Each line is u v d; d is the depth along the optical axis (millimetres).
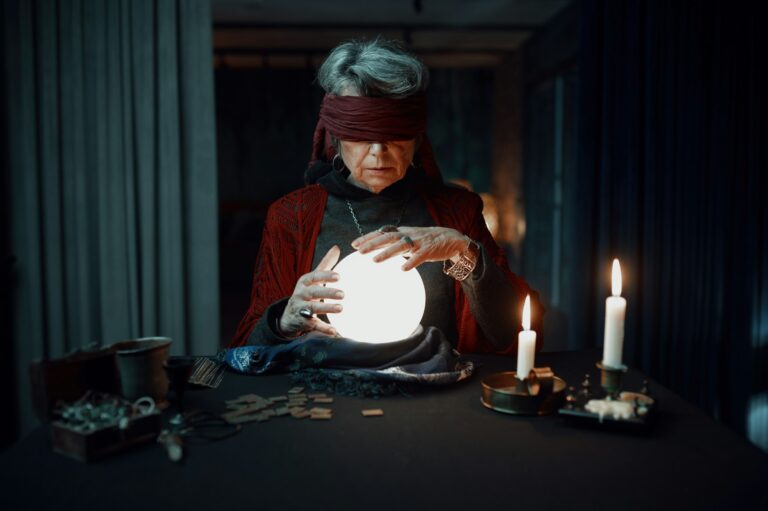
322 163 1779
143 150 3301
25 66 3129
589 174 3889
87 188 3289
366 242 1333
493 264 1493
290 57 9055
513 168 8727
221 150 9961
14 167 3197
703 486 968
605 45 3758
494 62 9531
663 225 3727
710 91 3590
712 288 3678
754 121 3551
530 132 8094
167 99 3301
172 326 3420
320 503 922
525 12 6715
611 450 1095
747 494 944
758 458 1061
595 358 1632
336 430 1180
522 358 1258
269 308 1500
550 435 1158
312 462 1053
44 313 3287
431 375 1381
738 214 3621
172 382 1185
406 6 6426
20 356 3289
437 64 9695
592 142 3867
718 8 3496
